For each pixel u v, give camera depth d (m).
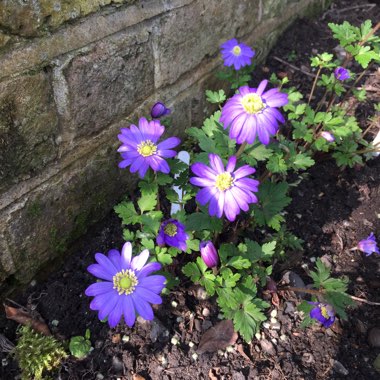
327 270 0.30
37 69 0.25
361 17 0.57
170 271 0.32
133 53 0.31
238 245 0.33
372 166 0.41
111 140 0.33
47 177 0.29
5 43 0.23
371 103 0.46
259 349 0.30
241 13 0.42
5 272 0.29
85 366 0.29
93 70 0.28
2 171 0.26
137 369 0.29
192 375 0.29
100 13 0.27
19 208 0.28
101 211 0.35
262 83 0.25
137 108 0.34
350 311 0.32
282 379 0.29
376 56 0.36
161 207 0.37
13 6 0.22
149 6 0.30
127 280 0.24
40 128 0.27
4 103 0.24
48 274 0.33
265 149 0.31
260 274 0.31
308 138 0.36
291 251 0.35
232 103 0.25
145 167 0.27
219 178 0.25
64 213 0.31
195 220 0.30
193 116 0.41
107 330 0.30
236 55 0.38
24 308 0.31
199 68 0.39
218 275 0.30
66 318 0.31
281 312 0.32
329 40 0.53
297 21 0.54
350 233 0.37
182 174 0.31
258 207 0.32
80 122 0.29
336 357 0.30
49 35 0.25
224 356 0.30
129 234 0.31
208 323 0.31
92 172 0.32
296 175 0.40
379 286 0.34
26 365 0.28
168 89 0.36
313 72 0.49
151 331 0.30
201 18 0.36
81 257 0.34
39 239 0.30
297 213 0.38
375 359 0.30
